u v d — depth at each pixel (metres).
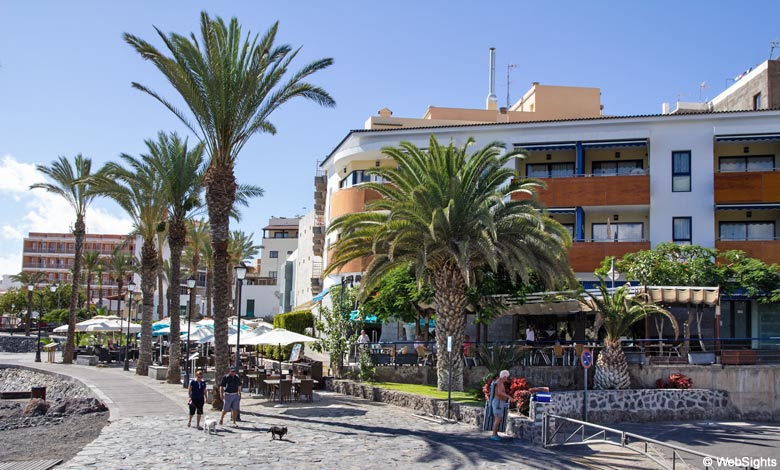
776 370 25.89
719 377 25.97
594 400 24.11
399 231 23.70
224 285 24.30
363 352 29.34
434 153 25.34
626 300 25.77
